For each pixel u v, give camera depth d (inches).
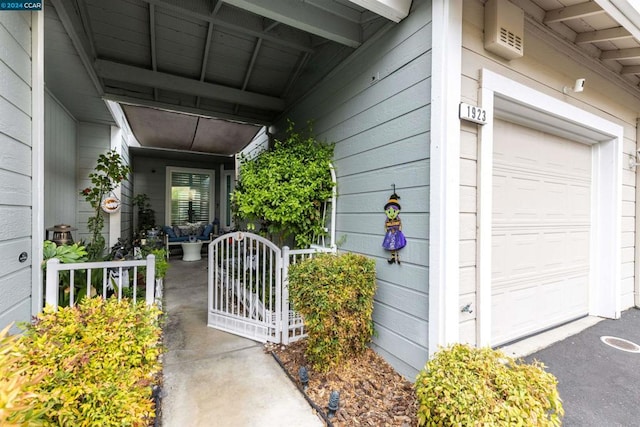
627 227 149.2
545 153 120.9
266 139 229.9
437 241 78.8
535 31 100.4
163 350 67.1
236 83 175.0
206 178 380.8
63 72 133.0
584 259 139.6
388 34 99.6
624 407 75.4
